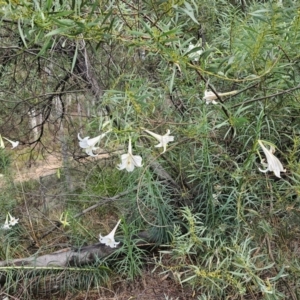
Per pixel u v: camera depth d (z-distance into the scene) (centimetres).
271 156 180
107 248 340
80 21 162
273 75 219
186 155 302
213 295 262
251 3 292
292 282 240
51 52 343
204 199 310
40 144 513
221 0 308
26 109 455
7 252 335
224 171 273
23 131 495
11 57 392
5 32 375
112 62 318
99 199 416
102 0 187
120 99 242
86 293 323
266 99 231
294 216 250
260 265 241
